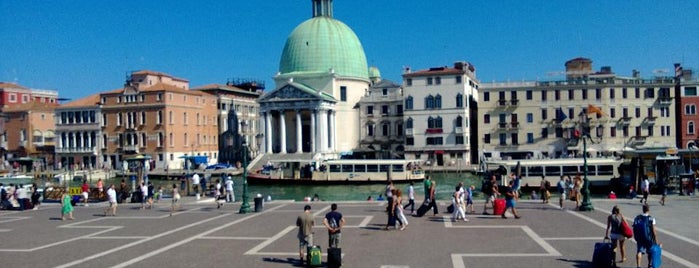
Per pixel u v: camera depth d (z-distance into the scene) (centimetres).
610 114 11356
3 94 16050
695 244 2877
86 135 13388
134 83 13375
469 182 9450
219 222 3950
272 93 13488
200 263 2634
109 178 11562
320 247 2822
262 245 3050
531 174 7588
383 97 13212
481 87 11812
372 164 9500
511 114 11694
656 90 11312
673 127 11250
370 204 4909
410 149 12331
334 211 2650
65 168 13050
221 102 14625
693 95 11206
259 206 4484
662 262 2500
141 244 3144
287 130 14138
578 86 11431
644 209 2317
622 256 2456
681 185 5441
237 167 12144
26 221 4269
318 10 14675
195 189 7106
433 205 4041
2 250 3052
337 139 13912
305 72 14000
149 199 5056
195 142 13425
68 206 4281
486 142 11806
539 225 3569
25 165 12962
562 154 11462
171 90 12719
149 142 12694
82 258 2794
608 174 7444
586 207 4197
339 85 13950
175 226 3800
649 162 6138
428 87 12288
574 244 2947
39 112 14375
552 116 11525
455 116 12131
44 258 2814
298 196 8269
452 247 2908
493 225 3600
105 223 4031
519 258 2636
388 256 2708
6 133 14462
